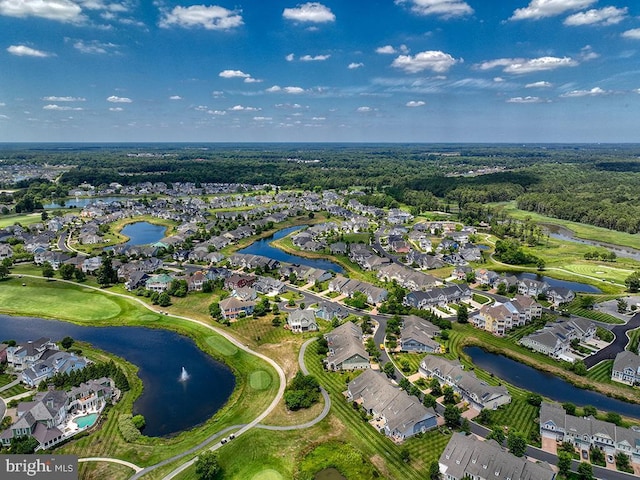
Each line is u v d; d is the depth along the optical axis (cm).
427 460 8812
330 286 18862
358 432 9650
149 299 17475
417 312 15675
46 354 11962
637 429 9381
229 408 10550
